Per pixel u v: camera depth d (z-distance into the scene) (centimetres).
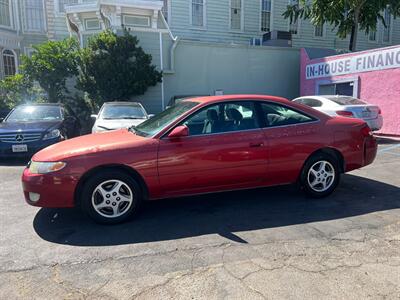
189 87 1531
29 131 813
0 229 411
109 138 460
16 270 314
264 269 311
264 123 472
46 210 477
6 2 1803
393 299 268
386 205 478
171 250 351
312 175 500
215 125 454
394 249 349
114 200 419
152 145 423
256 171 463
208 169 441
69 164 401
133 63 1318
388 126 1189
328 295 272
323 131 492
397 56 1132
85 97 1411
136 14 1446
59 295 275
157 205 490
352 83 1316
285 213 452
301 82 1617
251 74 1623
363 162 522
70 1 1819
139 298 270
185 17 1927
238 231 397
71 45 1383
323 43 2255
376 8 1476
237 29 2047
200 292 277
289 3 2136
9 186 610
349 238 375
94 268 316
